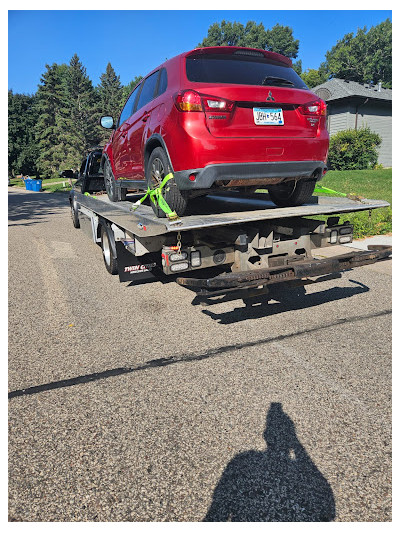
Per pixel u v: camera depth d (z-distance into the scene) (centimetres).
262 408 279
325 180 1844
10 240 938
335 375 323
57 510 199
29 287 571
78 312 472
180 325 429
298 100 388
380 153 2961
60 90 6125
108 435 253
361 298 503
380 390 301
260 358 352
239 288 332
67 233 1029
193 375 324
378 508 199
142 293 541
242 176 369
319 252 712
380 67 6794
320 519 193
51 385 313
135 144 501
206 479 217
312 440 247
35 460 233
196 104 343
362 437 250
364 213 931
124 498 206
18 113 6625
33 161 5750
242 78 380
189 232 372
